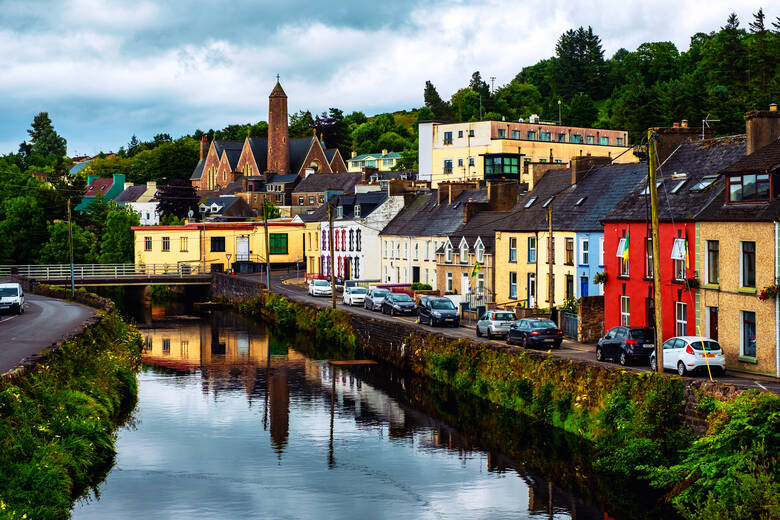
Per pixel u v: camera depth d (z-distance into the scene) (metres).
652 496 34.28
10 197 137.75
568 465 39.22
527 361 46.41
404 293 79.25
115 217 131.50
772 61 174.50
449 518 33.19
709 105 148.38
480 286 77.44
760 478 28.23
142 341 71.38
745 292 42.88
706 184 49.53
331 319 78.00
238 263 124.56
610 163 71.81
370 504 34.59
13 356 44.38
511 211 77.56
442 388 54.41
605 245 56.34
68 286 106.00
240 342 77.94
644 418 35.78
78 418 38.50
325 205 122.19
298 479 37.81
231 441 43.69
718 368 41.38
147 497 34.94
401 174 182.62
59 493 30.69
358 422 47.78
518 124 158.25
